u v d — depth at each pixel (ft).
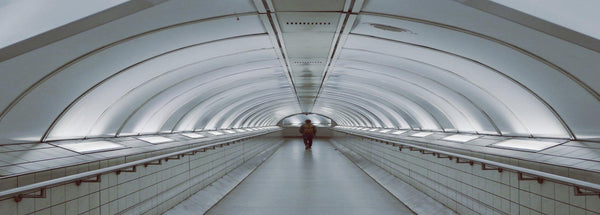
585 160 14.43
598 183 11.76
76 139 22.25
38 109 16.89
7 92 14.38
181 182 26.03
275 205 27.04
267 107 79.51
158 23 15.43
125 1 12.03
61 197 13.12
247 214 24.47
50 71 14.90
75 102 18.93
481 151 20.25
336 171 45.70
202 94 35.96
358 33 20.04
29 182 12.11
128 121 27.22
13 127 16.48
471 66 20.80
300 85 45.88
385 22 17.35
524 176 15.70
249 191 32.55
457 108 30.35
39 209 12.05
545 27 12.39
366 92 47.26
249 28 18.61
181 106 34.68
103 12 12.14
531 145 20.35
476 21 14.57
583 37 11.97
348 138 78.07
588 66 14.06
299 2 14.73
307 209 25.81
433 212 24.50
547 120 20.47
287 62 28.96
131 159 18.57
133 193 18.70
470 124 30.78
